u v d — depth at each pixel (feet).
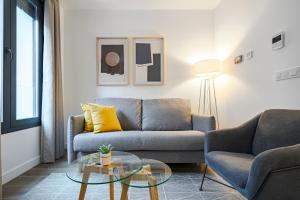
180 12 11.24
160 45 11.16
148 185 4.08
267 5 6.81
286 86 6.01
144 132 8.17
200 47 11.26
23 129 7.77
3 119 6.71
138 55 11.12
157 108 9.77
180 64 11.23
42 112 8.89
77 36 11.10
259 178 3.54
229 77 9.68
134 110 9.79
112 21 11.18
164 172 4.69
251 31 7.80
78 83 11.08
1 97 6.65
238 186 4.07
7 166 6.89
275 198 3.52
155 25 11.23
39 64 9.09
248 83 8.08
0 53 6.64
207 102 11.19
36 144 8.67
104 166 4.66
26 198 5.77
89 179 4.20
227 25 9.77
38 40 9.07
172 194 6.00
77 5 10.70
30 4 8.72
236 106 9.07
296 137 4.62
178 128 9.46
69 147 7.84
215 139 5.83
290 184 3.52
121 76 11.08
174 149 7.63
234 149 5.89
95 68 11.13
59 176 7.37
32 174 7.56
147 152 7.73
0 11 6.72
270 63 6.70
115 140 7.60
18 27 7.91
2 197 5.82
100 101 10.00
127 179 4.18
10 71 7.08
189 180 7.05
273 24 6.52
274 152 3.57
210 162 5.43
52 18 9.23
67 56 11.09
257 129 5.85
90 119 8.74
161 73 11.13
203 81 11.22
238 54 8.83
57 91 9.52
